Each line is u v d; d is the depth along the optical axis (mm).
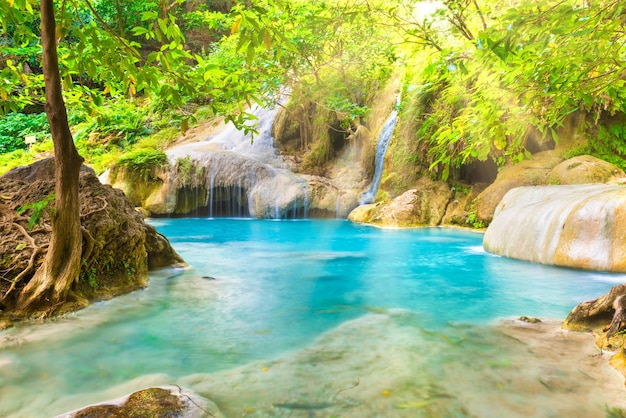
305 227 10836
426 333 3311
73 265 3727
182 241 8711
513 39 1633
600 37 1725
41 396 2352
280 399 2273
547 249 6086
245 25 1863
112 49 2516
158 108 18016
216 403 2232
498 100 2227
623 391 2268
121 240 4543
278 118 15719
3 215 4141
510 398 2246
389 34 10219
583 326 3209
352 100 13555
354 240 8641
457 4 3322
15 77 3668
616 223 5453
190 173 13234
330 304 4219
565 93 2080
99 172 14516
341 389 2385
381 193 12297
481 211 9555
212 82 2699
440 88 10406
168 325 3557
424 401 2234
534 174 8797
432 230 9852
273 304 4203
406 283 5098
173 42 2350
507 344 3018
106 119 3918
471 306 4105
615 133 8914
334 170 14570
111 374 2629
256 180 13398
